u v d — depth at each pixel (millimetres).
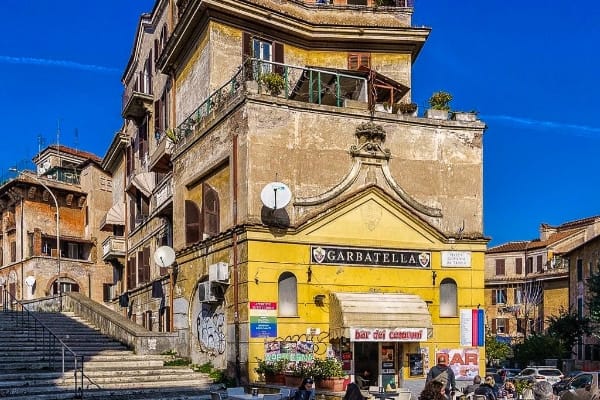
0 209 54062
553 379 32938
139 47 38312
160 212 28812
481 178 23094
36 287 48469
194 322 23219
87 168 52688
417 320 20531
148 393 19250
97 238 51719
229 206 21234
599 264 45344
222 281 20516
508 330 71000
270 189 19609
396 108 23109
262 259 19750
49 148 59031
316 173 20938
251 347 19297
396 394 17562
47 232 50938
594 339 51812
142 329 24516
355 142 21688
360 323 19781
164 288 28047
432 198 22469
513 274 72750
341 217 21016
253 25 25625
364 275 21094
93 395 18516
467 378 21812
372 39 27625
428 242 22078
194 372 21562
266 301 19641
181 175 25234
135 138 39469
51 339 24672
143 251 34562
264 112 20375
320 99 21812
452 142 22938
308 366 18219
